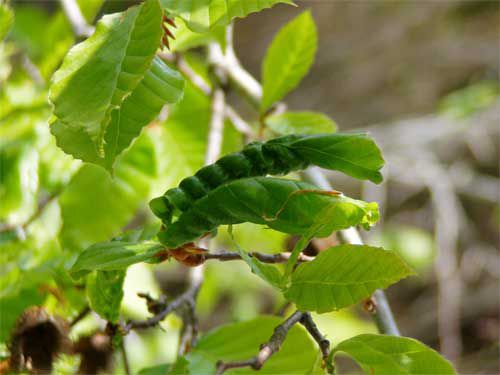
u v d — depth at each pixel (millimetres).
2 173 654
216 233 427
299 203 399
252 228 724
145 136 679
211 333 516
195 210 403
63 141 388
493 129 1646
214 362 498
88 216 666
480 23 1975
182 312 540
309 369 489
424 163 1593
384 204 1579
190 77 684
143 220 1139
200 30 388
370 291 418
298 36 587
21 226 632
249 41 2037
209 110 688
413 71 1989
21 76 755
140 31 383
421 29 1999
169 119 693
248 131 703
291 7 2039
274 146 416
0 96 703
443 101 1742
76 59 383
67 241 655
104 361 537
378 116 1970
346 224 405
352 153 414
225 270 1370
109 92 374
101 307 485
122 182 675
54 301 561
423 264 1483
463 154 1808
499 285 1791
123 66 377
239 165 412
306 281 422
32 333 522
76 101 375
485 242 1859
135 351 941
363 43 2029
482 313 1769
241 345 508
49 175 651
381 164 414
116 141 386
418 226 1836
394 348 422
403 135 1626
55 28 753
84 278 542
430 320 1762
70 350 534
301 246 400
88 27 653
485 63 1922
